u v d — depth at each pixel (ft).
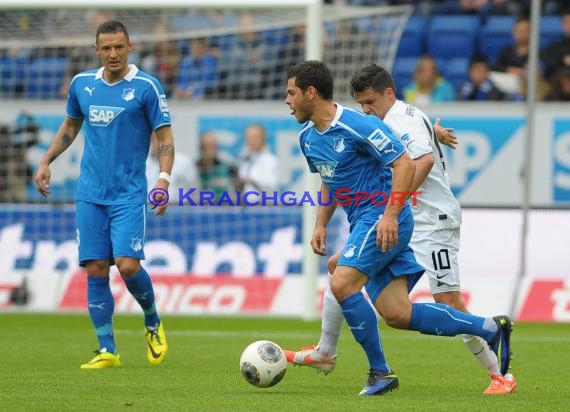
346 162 73.51
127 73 94.32
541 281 162.71
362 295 73.61
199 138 182.60
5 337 130.62
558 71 214.07
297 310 167.53
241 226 177.17
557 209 170.81
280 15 184.96
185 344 121.80
